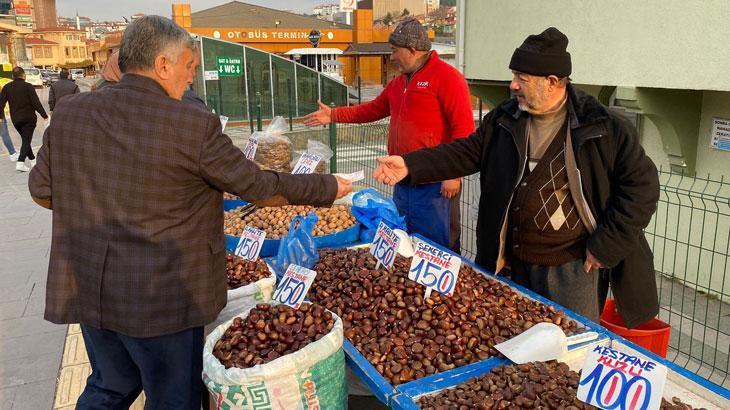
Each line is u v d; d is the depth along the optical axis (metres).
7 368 3.66
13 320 4.36
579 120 2.46
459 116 3.72
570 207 2.57
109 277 2.07
